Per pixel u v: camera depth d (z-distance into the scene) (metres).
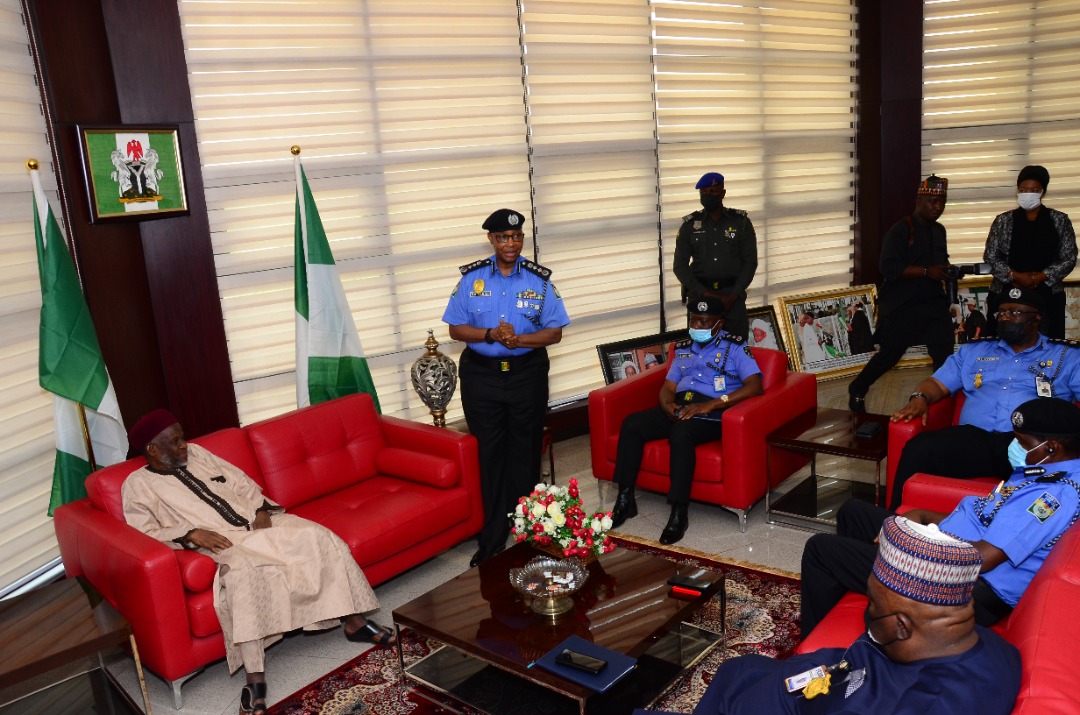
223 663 3.31
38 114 3.71
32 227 3.72
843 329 6.72
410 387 5.18
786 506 4.30
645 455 4.24
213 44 4.34
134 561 2.87
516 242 4.01
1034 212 5.00
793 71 6.40
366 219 4.89
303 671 3.18
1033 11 6.23
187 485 3.26
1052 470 2.37
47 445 3.87
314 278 4.37
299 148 4.34
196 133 4.32
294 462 3.82
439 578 3.87
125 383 4.13
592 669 2.43
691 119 6.00
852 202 6.91
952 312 6.59
